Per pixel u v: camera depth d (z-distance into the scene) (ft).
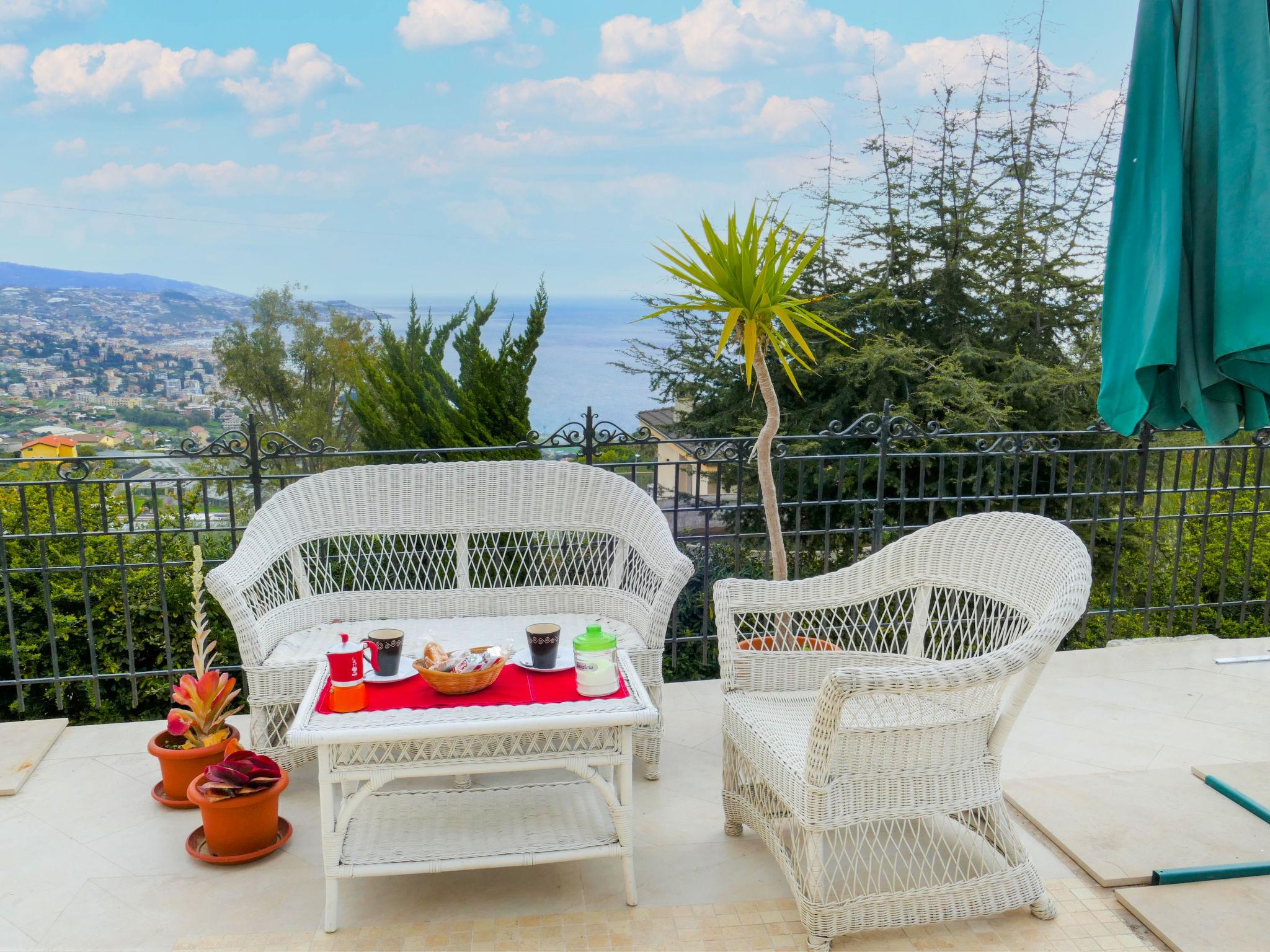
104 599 22.09
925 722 6.91
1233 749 10.16
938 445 32.12
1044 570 7.26
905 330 39.27
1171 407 7.43
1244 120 6.25
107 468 15.58
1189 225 6.80
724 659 8.34
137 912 7.32
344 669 7.18
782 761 6.98
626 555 10.81
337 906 7.08
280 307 69.36
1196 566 28.04
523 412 27.07
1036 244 39.09
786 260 10.42
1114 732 10.62
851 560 32.40
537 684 7.87
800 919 7.25
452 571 12.35
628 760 7.31
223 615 22.70
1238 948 6.67
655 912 7.36
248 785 8.02
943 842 7.60
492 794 8.36
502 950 6.84
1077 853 7.93
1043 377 35.12
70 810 9.00
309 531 10.45
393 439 26.43
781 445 12.78
